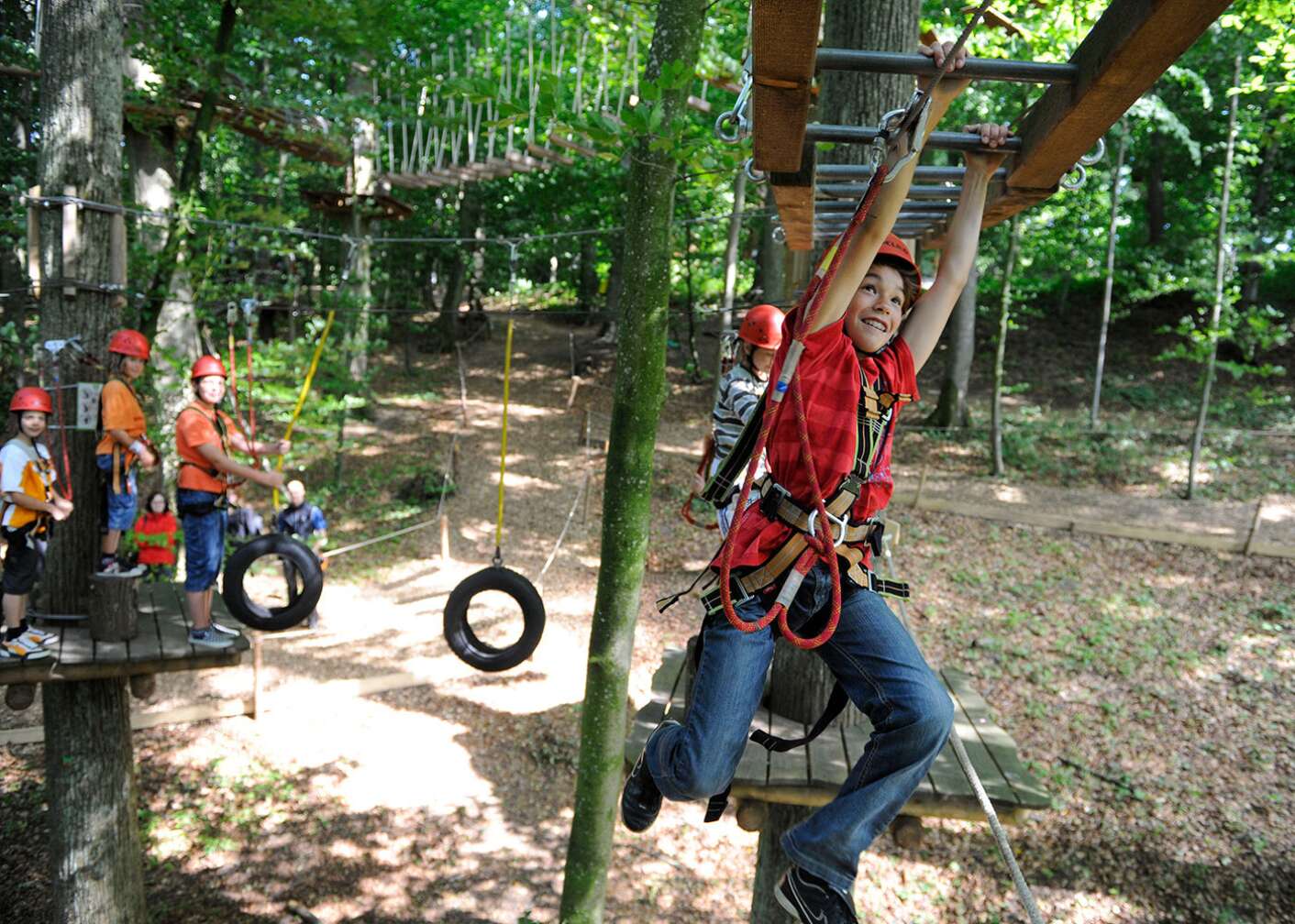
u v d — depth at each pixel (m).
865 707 2.09
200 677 11.48
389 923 8.33
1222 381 23.11
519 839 9.33
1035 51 10.96
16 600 5.84
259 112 11.41
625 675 4.73
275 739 10.55
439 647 12.34
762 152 2.33
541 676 11.77
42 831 9.30
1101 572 14.13
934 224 3.32
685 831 9.54
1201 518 15.80
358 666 11.86
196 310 10.34
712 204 19.47
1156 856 8.63
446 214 28.19
